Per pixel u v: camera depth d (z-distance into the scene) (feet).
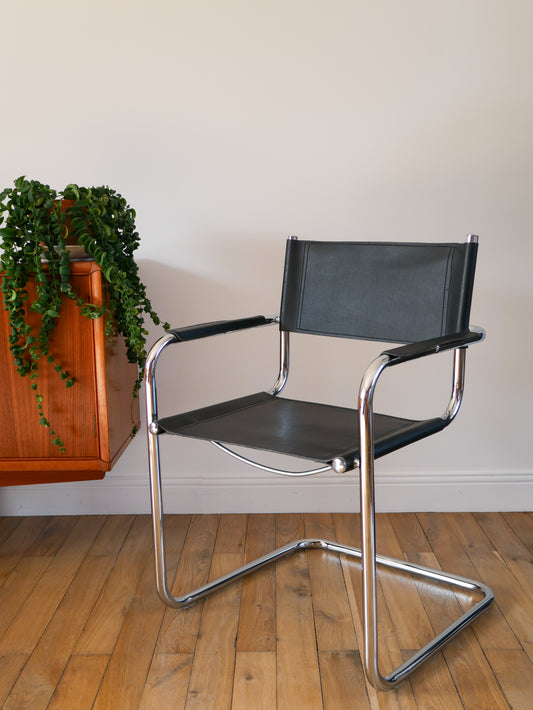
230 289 6.84
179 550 6.30
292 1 6.40
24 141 6.61
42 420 5.65
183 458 7.08
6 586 5.70
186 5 6.42
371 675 4.27
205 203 6.70
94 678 4.53
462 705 4.25
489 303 6.77
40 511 7.14
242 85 6.52
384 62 6.47
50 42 6.48
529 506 7.09
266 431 4.83
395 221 6.68
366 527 4.19
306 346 6.90
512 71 6.44
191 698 4.33
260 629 5.06
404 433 4.56
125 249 6.01
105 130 6.60
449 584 5.61
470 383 6.92
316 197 6.67
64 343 5.56
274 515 7.07
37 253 5.26
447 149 6.57
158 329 6.88
